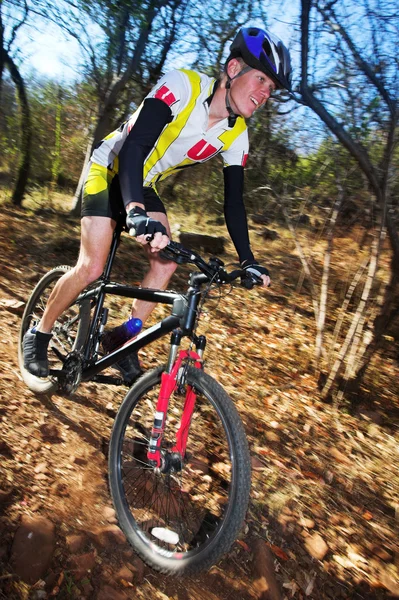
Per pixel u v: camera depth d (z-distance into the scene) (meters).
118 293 2.34
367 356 3.79
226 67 2.17
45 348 2.63
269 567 2.17
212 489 2.47
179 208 9.70
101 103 7.46
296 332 4.92
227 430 1.86
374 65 3.47
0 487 2.13
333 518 2.58
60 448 2.47
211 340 4.32
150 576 2.04
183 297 2.02
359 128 3.52
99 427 2.72
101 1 5.58
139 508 2.29
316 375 4.02
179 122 2.21
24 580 1.86
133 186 1.92
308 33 3.62
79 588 1.89
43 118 9.42
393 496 2.87
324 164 4.06
